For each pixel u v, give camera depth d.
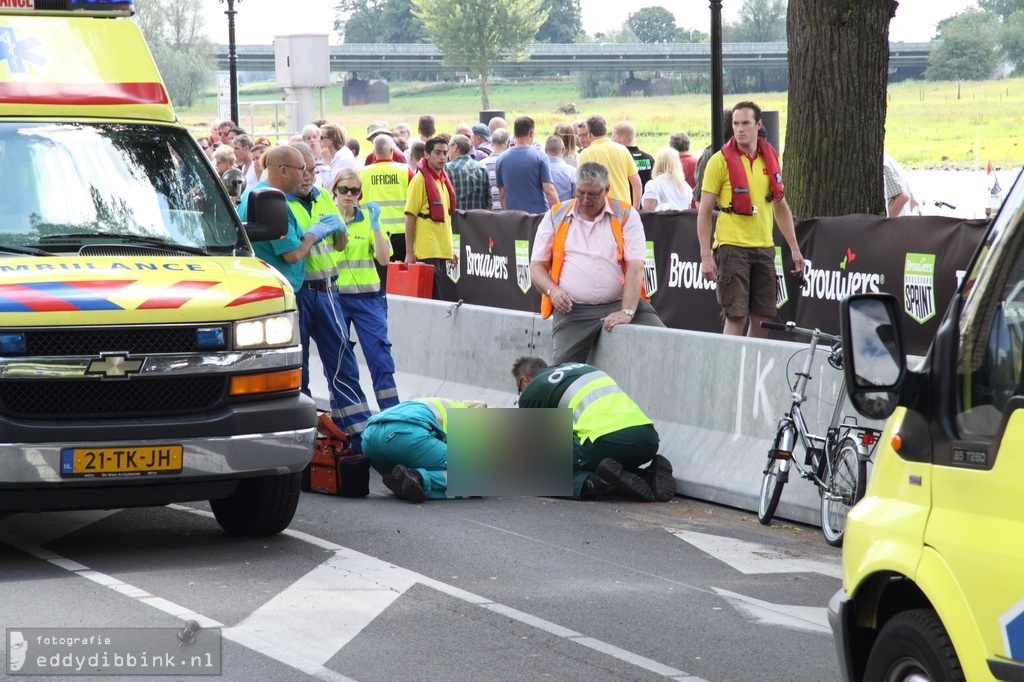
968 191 46.66
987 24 104.81
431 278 28.91
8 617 12.30
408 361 24.73
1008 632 7.12
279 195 16.38
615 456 18.39
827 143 24.81
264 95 177.62
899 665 8.22
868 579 8.55
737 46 135.12
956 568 7.55
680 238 26.19
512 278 30.55
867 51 24.64
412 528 16.31
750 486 17.98
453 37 172.50
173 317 14.07
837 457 16.23
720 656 11.75
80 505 14.00
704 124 118.25
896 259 21.72
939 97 96.06
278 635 11.92
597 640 12.09
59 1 16.52
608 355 20.62
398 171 33.25
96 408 13.94
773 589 14.05
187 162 16.28
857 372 7.79
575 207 20.89
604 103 160.25
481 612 12.82
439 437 18.58
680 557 15.29
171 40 139.75
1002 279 7.60
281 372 14.78
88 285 14.00
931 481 7.93
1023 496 7.12
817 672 11.38
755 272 22.61
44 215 15.13
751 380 18.45
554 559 14.98
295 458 14.72
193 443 14.09
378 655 11.45
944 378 7.88
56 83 15.98
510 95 181.38
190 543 15.37
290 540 15.56
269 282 14.97
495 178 35.84
